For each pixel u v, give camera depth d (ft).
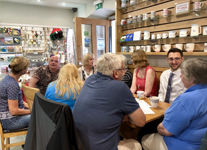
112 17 14.43
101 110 3.21
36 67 14.78
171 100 6.15
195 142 3.17
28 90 4.95
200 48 6.52
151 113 4.25
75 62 15.08
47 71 7.44
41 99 2.84
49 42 15.42
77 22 12.74
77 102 3.55
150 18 7.96
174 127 3.23
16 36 14.24
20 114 5.19
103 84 3.39
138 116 3.38
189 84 3.33
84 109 3.32
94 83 3.55
